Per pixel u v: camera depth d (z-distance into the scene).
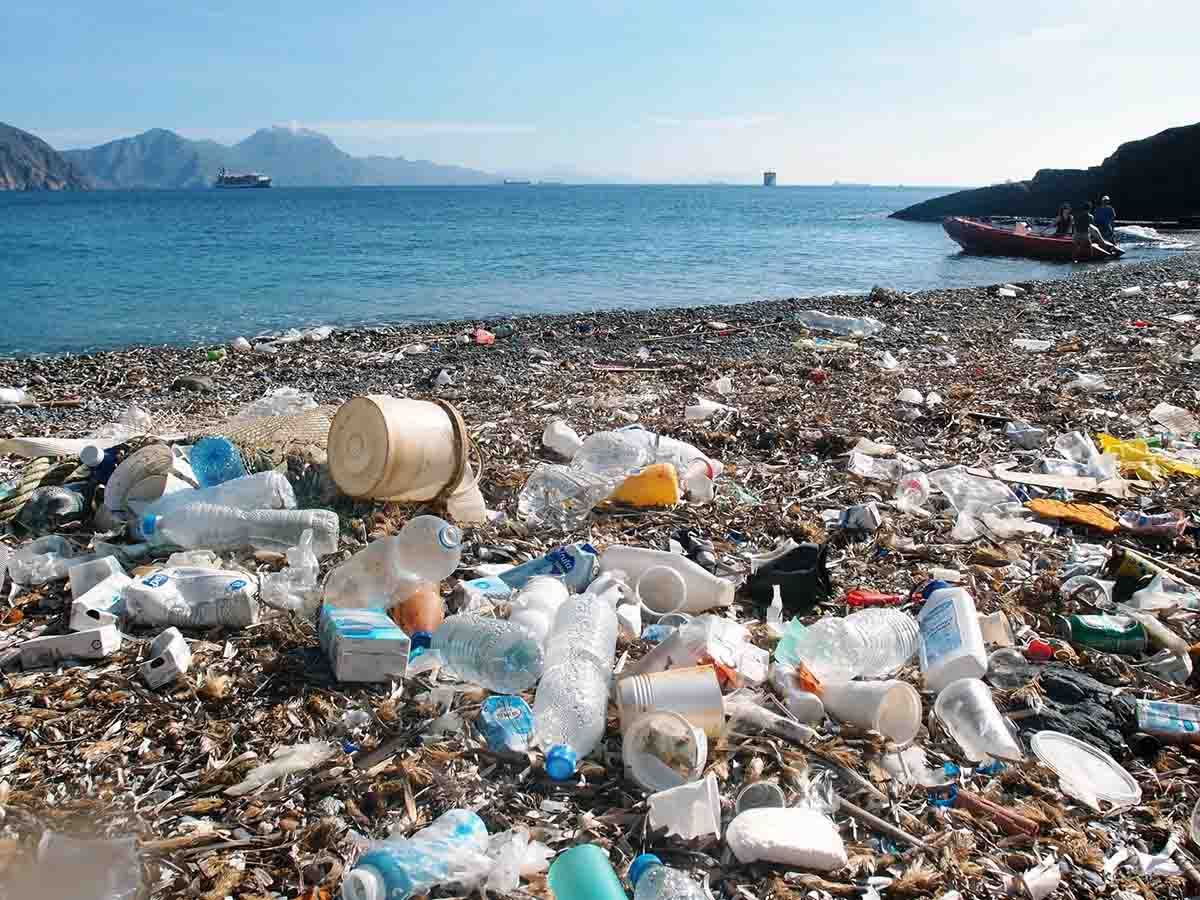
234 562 4.52
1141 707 3.42
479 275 24.73
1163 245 34.41
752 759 3.13
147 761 3.08
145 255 29.58
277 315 17.38
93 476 5.24
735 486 5.98
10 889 2.31
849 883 2.64
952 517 5.46
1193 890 2.64
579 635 3.53
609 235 43.09
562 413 8.23
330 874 2.58
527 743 3.14
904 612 4.09
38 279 22.42
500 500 5.78
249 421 6.69
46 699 3.40
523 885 2.57
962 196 62.88
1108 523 5.23
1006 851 2.77
